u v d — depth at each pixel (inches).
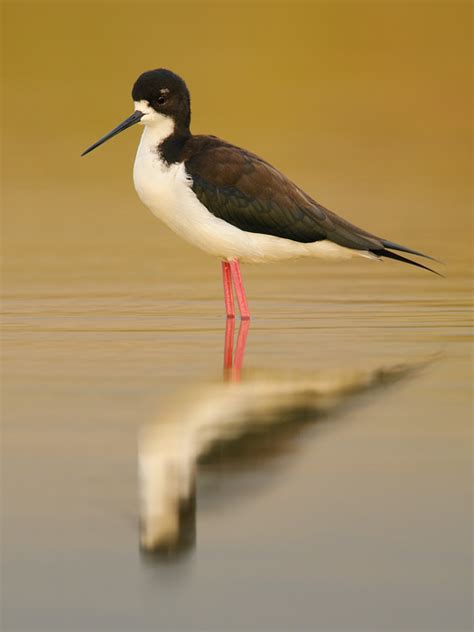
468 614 246.1
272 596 253.8
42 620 244.2
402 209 956.6
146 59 1595.7
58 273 692.1
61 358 466.9
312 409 385.1
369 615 245.6
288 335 517.3
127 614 246.8
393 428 363.3
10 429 362.6
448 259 741.9
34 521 291.3
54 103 1429.6
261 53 1643.7
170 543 278.5
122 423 367.9
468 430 360.8
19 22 1720.0
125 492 308.3
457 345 492.7
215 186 535.2
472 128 1387.8
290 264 745.0
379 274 698.8
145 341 502.9
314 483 314.3
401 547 275.7
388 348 486.0
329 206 962.7
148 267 719.7
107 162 1249.4
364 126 1375.5
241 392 407.8
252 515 293.1
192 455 336.2
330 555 272.2
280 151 1224.2
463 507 298.2
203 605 250.1
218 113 1390.3
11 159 1216.2
